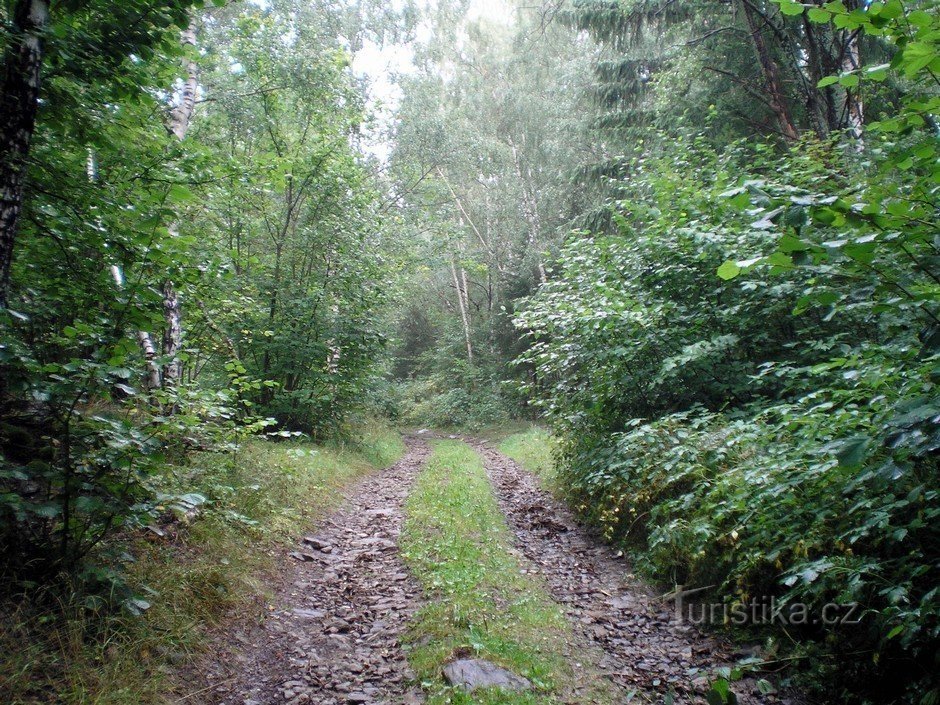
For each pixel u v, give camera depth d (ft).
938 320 8.20
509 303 76.54
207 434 17.39
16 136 11.85
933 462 10.87
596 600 16.58
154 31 14.23
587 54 70.08
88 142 16.03
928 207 8.98
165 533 15.71
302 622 14.78
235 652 12.65
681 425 19.62
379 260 45.73
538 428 51.11
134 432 11.71
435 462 38.17
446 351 89.92
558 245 63.62
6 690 8.93
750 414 19.56
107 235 14.37
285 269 40.34
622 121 46.37
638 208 24.50
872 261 8.45
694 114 39.24
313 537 21.25
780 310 20.12
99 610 11.42
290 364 38.22
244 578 15.55
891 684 10.53
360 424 48.47
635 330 22.03
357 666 12.78
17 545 11.25
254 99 38.27
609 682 12.27
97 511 11.27
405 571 18.17
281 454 28.14
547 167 79.51
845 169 22.39
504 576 17.46
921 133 13.24
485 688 11.44
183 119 31.07
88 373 10.82
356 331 40.42
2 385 10.92
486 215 90.53
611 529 20.15
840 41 31.71
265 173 25.53
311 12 63.36
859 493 12.21
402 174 65.21
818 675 11.54
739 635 13.65
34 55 12.11
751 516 13.84
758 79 37.83
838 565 11.18
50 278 14.74
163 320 14.87
